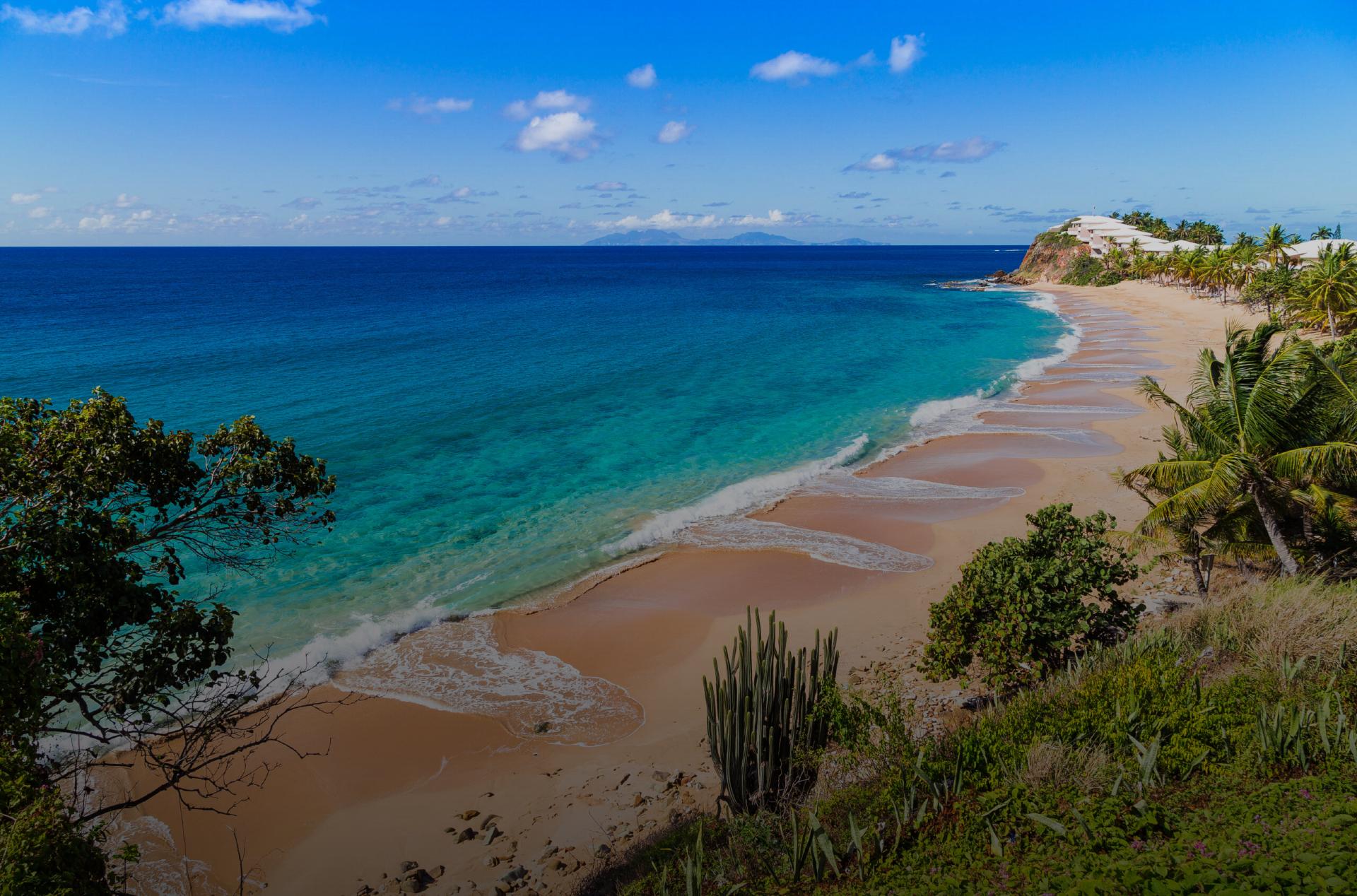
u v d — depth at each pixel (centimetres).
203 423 3844
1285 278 6994
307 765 1534
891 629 2030
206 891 1238
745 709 1134
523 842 1312
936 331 8125
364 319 8731
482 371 5594
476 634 2044
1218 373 1811
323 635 2014
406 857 1295
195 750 1544
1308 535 1797
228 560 1101
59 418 919
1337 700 916
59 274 17900
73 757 1460
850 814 930
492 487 3178
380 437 3809
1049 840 775
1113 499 2941
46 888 645
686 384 5303
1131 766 883
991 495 3045
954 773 941
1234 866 646
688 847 1057
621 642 2011
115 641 902
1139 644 1325
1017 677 1447
